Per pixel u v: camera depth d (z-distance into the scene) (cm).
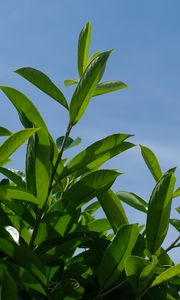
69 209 114
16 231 101
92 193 117
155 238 114
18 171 133
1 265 96
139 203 138
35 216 117
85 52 130
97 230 127
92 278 113
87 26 129
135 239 106
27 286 98
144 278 106
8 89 116
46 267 109
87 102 117
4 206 121
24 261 100
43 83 120
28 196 111
